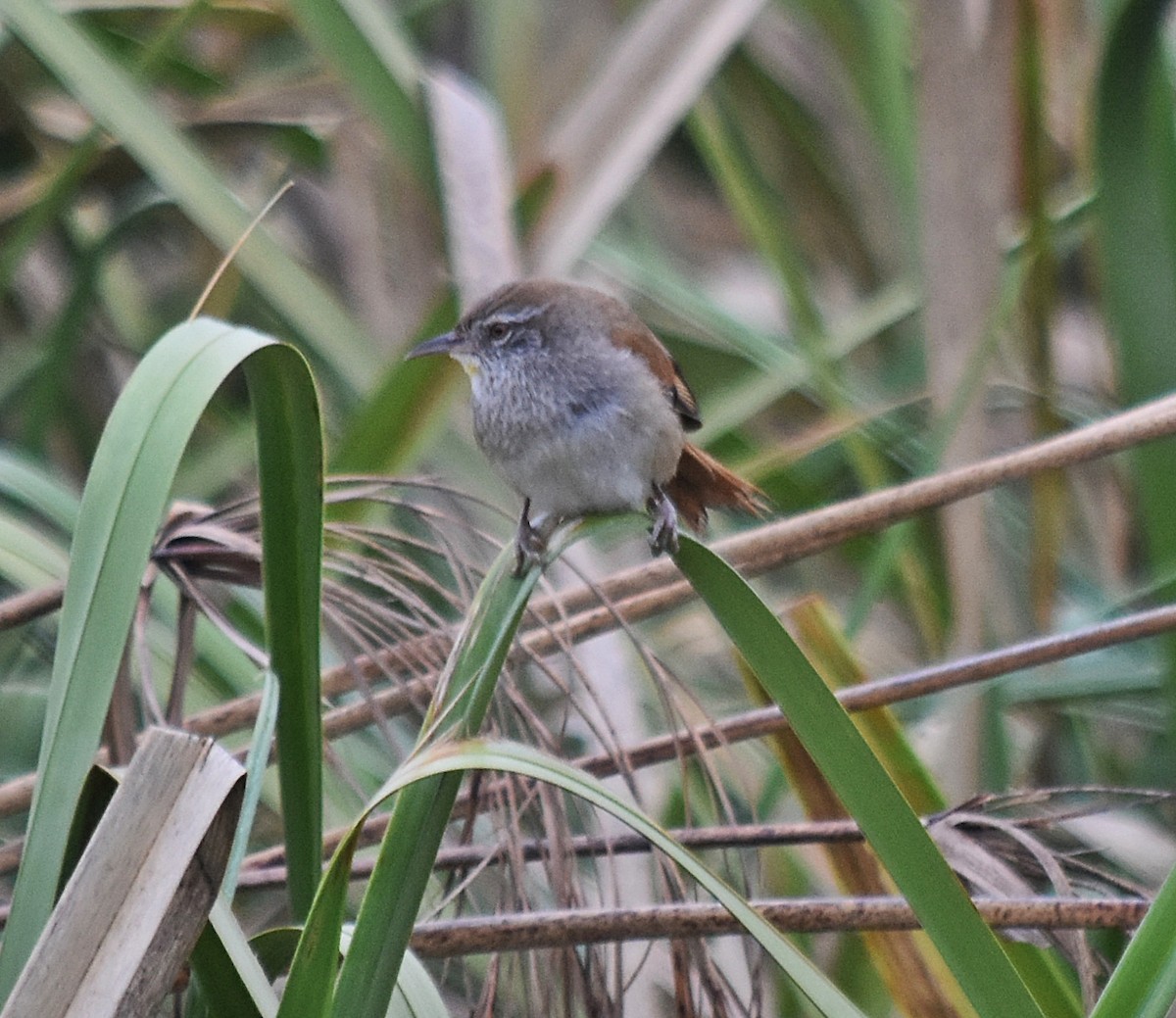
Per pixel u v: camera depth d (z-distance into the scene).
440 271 10.88
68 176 10.06
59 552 7.56
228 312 11.19
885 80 10.48
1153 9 8.00
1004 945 6.17
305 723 5.73
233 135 11.52
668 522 7.28
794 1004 8.14
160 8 11.26
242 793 4.50
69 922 4.37
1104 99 8.47
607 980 5.77
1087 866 6.32
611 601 7.21
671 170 16.12
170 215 12.20
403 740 8.89
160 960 4.36
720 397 11.04
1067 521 11.61
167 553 6.58
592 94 9.97
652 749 7.01
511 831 5.74
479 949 5.36
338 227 12.39
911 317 12.51
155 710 6.06
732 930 5.37
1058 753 10.47
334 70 9.77
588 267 12.15
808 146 13.07
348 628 6.36
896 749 7.32
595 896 7.16
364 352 9.90
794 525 7.39
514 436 7.75
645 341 7.88
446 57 14.48
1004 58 8.93
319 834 5.74
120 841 4.45
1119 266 8.70
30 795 6.66
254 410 5.43
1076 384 13.56
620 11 13.41
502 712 6.18
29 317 12.18
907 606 11.30
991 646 10.09
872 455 10.42
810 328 10.77
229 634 6.46
